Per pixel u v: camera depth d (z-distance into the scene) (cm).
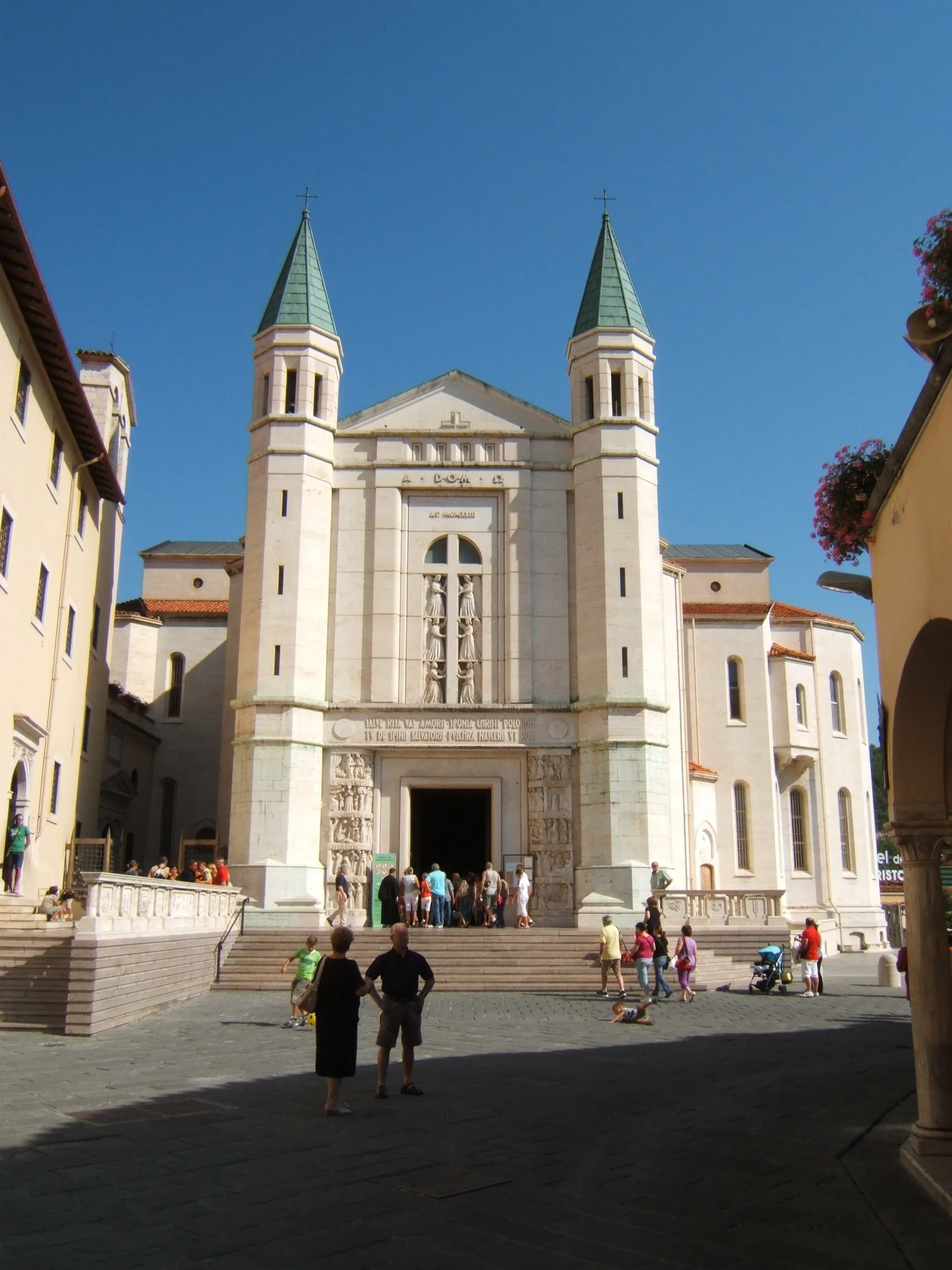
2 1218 881
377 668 4056
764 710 5234
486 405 4319
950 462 891
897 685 1092
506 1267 798
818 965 2997
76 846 3616
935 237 995
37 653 3120
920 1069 1102
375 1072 1661
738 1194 996
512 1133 1237
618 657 3962
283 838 3788
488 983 3102
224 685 5344
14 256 2575
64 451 3338
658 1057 1845
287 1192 975
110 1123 1242
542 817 3950
